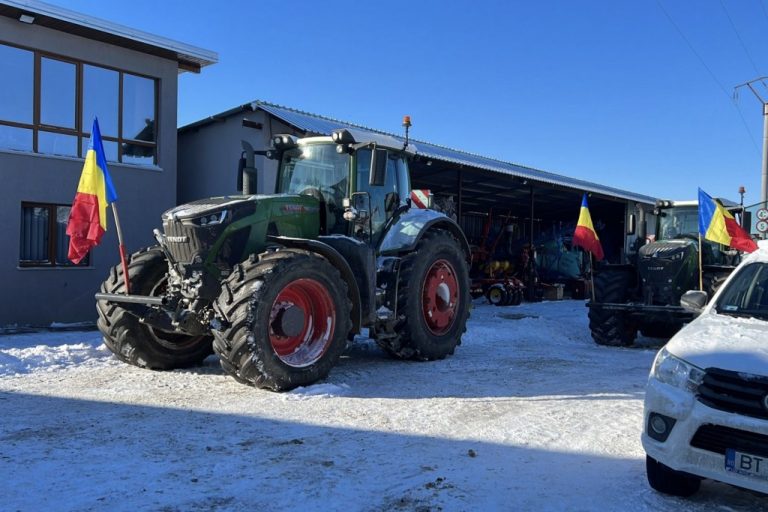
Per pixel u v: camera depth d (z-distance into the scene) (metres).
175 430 4.58
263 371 5.64
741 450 3.04
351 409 5.27
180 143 14.88
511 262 20.12
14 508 3.18
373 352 8.56
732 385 3.12
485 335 10.82
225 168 13.86
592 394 5.99
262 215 6.43
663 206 11.51
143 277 6.66
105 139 12.25
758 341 3.39
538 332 11.77
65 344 8.54
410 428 4.74
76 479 3.59
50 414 5.00
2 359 6.91
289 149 7.77
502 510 3.27
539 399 5.75
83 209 6.63
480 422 4.93
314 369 6.03
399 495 3.44
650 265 9.90
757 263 4.36
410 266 7.62
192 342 7.07
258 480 3.62
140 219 12.63
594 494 3.50
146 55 12.75
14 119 11.05
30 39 11.16
